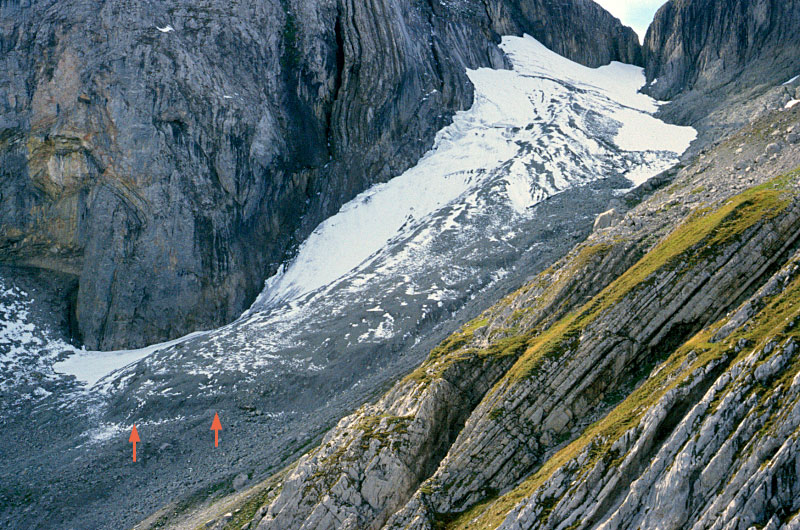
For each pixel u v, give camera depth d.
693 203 56.28
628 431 33.84
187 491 62.06
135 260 101.50
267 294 104.81
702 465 29.59
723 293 41.41
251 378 79.50
